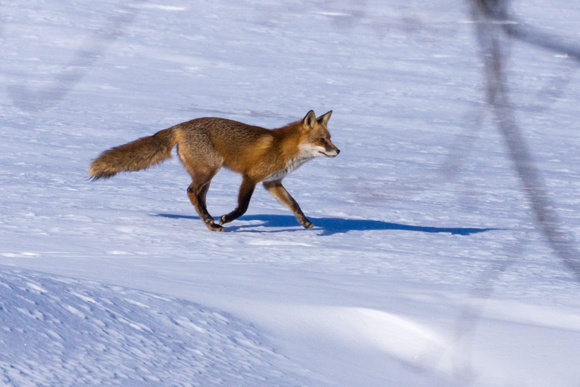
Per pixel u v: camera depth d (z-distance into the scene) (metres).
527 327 9.30
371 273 13.76
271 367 6.87
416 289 11.68
